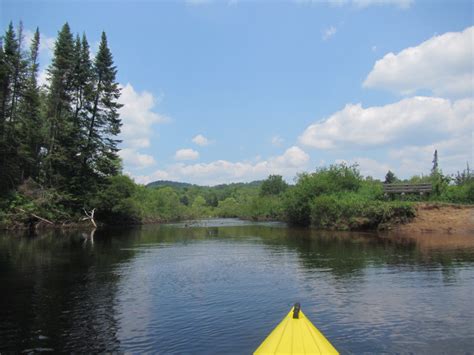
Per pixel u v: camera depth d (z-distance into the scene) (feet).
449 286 47.65
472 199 124.36
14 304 42.80
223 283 53.11
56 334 33.24
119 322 36.37
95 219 186.91
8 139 157.79
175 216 305.12
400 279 52.21
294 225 184.65
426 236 104.99
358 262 66.74
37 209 155.33
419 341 30.53
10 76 167.84
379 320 35.63
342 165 172.14
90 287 51.13
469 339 30.83
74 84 178.50
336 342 30.50
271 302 42.73
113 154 184.55
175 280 55.42
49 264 69.56
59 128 176.55
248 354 28.71
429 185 131.75
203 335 32.71
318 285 50.37
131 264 69.72
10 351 29.63
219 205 437.99
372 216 130.00
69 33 178.29
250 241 109.60
